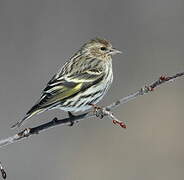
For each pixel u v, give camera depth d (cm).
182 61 2000
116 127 1723
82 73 1091
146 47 2028
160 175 1658
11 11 1986
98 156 1686
